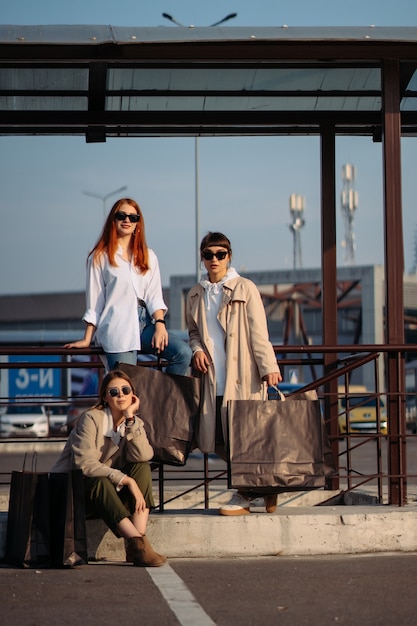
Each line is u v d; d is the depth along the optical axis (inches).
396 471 325.4
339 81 384.5
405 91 389.4
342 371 341.1
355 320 2303.2
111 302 306.0
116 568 271.6
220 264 307.7
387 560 278.2
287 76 379.2
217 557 289.0
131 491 278.4
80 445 279.6
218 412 303.6
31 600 227.9
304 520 293.0
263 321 303.9
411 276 2443.4
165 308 309.9
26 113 390.3
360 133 418.3
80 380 1322.6
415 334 2471.7
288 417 297.0
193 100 395.2
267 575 255.4
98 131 409.7
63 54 315.3
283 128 416.2
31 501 276.4
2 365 325.1
